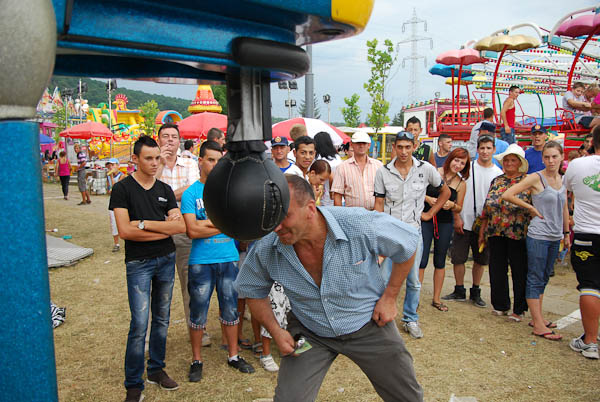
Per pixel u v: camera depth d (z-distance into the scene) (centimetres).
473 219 572
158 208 362
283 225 209
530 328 499
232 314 405
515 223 500
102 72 127
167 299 374
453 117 1202
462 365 412
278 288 397
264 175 113
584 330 468
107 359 429
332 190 534
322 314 244
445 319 526
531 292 480
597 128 412
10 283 87
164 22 96
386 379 254
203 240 390
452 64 1241
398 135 468
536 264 475
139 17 94
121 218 341
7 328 87
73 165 2886
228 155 117
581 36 1102
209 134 588
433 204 517
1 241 86
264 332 402
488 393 364
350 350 252
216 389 373
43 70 85
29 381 89
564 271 734
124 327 504
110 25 91
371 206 521
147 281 353
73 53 117
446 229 540
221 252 395
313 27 114
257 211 111
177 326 511
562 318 529
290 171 475
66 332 490
